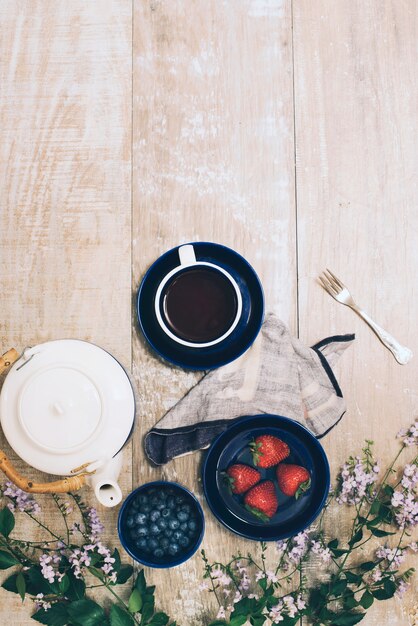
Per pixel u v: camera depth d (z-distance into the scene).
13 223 1.00
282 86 1.00
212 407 0.95
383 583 0.94
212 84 1.00
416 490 0.97
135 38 1.00
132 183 0.99
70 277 0.99
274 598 0.92
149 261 0.99
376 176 0.99
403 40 1.00
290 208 0.99
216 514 0.91
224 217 0.99
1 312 0.99
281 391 0.95
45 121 1.00
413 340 0.98
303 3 1.00
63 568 0.95
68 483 0.82
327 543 0.96
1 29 1.01
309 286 0.98
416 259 0.99
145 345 0.98
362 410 0.98
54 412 0.83
